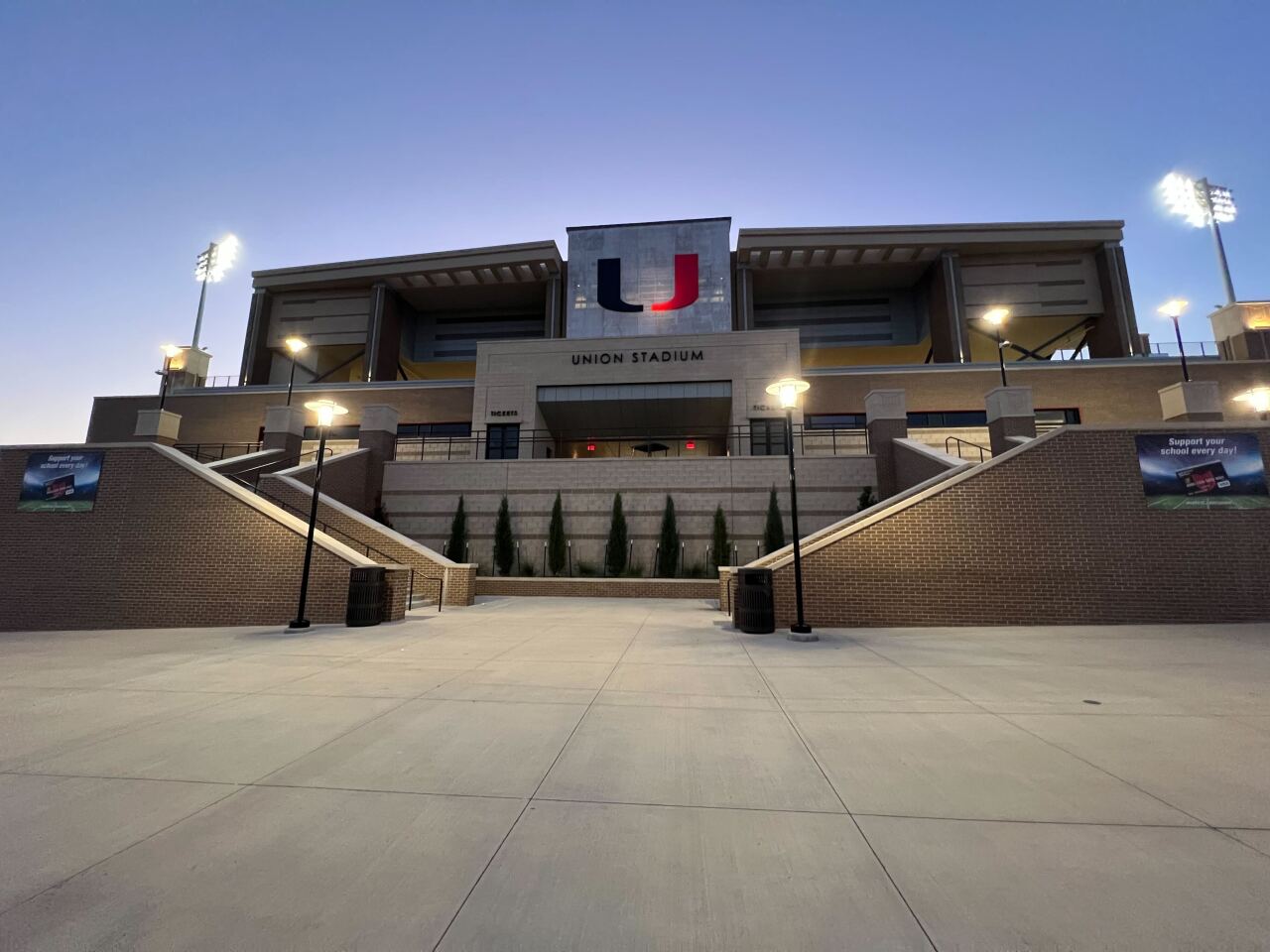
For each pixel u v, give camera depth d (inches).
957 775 162.7
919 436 1107.9
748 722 213.0
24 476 585.0
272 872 113.7
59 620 557.9
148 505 572.4
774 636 417.7
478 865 116.6
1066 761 173.5
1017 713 223.0
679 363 1136.8
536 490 896.9
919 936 94.7
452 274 1796.3
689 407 1170.0
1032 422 728.3
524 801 146.3
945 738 194.9
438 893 106.8
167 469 579.2
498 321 2023.9
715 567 831.7
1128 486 476.1
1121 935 94.8
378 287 1818.4
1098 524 471.8
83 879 110.6
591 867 116.1
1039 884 109.7
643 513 872.3
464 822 134.7
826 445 1104.8
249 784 156.2
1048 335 1822.1
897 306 1897.1
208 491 569.0
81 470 584.7
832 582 469.1
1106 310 1638.8
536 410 1155.9
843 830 131.0
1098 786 154.6
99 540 569.6
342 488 872.3
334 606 530.0
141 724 210.5
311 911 101.2
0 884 108.5
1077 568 466.9
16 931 95.2
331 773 165.0
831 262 1753.2
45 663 325.1
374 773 165.2
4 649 380.5
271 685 271.3
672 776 162.4
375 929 96.5
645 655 345.1
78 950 91.0
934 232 1658.5
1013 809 141.2
